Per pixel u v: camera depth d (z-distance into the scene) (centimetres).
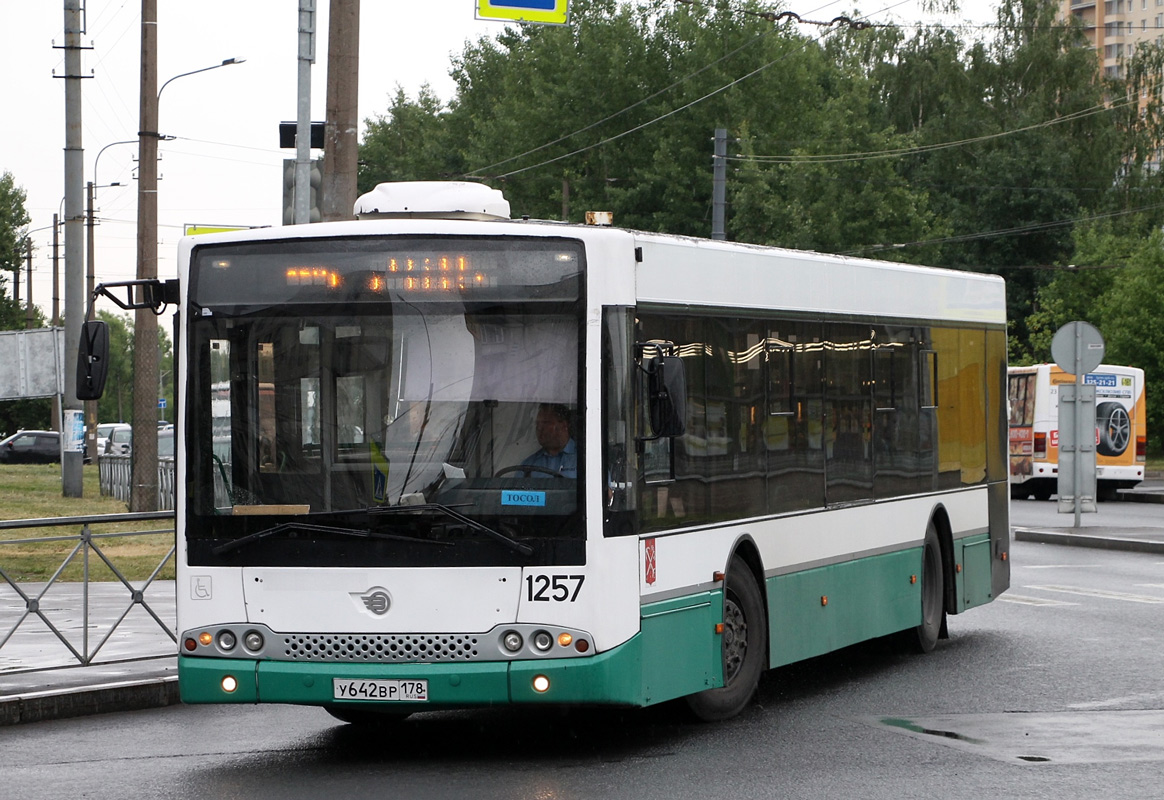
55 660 1284
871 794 855
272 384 961
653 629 983
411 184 1093
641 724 1093
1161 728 1059
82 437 3841
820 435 1243
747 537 1116
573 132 6900
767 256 1172
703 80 6662
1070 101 7225
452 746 1024
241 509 954
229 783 904
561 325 943
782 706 1176
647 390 973
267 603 948
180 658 966
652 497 988
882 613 1346
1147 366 5506
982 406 1602
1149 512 3531
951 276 1530
